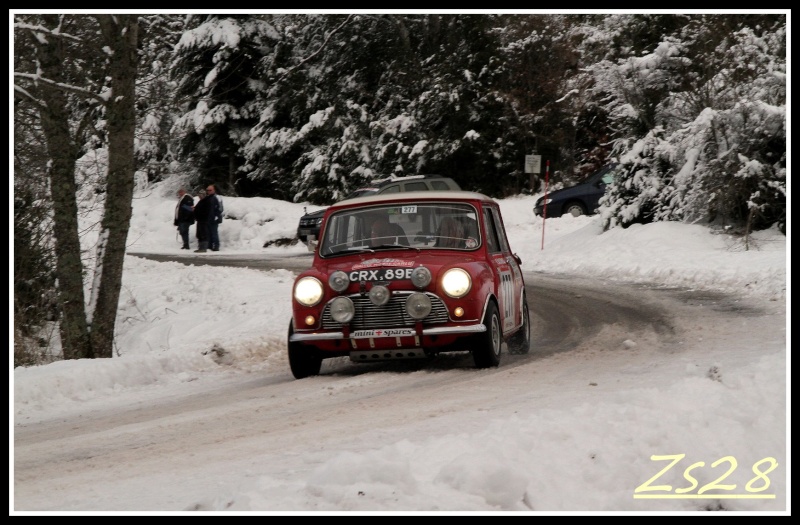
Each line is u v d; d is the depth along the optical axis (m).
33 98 23.53
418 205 16.81
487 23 59.72
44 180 29.61
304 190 63.03
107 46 23.53
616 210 38.03
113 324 23.98
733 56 36.28
